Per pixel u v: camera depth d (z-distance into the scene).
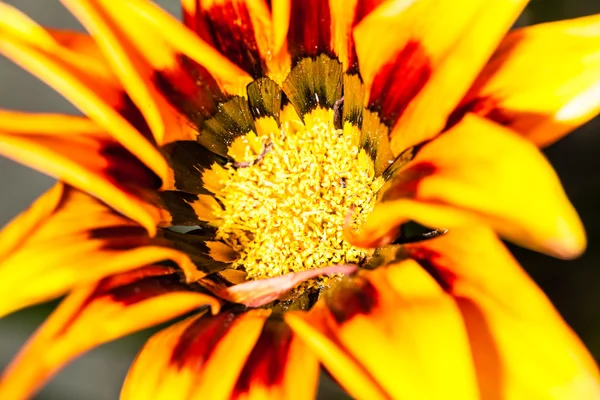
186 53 0.17
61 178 0.16
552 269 0.19
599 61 0.16
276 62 0.18
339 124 0.18
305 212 0.18
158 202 0.17
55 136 0.16
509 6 0.15
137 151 0.16
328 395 0.19
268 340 0.16
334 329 0.15
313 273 0.16
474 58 0.15
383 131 0.17
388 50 0.16
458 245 0.15
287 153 0.18
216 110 0.18
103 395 0.24
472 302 0.15
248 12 0.17
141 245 0.16
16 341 0.23
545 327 0.15
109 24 0.16
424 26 0.16
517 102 0.16
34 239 0.16
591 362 0.15
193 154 0.18
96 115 0.16
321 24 0.17
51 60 0.16
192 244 0.17
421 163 0.15
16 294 0.15
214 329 0.16
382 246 0.16
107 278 0.16
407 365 0.14
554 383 0.15
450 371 0.14
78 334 0.15
